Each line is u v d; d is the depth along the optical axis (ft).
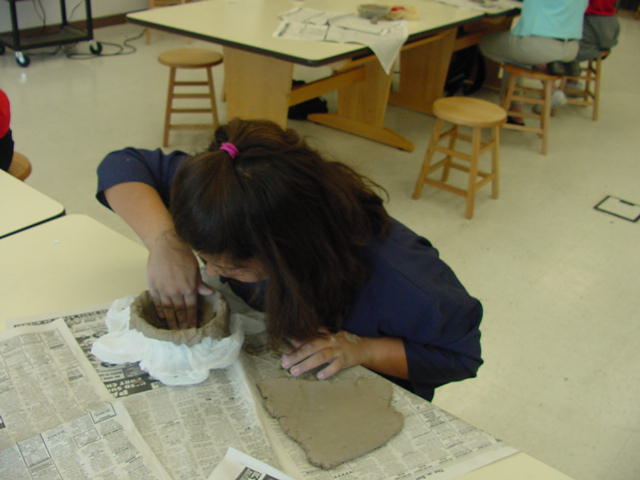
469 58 14.08
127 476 2.18
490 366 6.34
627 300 7.54
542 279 7.81
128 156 3.75
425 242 3.20
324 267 2.43
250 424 2.47
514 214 9.30
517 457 2.43
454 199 9.60
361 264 2.68
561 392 6.08
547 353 6.57
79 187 8.94
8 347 2.73
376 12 9.41
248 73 9.13
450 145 9.66
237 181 2.18
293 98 9.42
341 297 2.71
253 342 2.99
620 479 5.20
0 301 3.11
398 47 8.45
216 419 2.48
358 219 2.55
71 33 14.71
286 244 2.26
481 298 7.35
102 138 10.54
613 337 6.89
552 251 8.43
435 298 2.76
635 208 9.73
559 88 13.80
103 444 2.29
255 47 7.68
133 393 2.57
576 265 8.16
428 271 2.90
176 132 11.05
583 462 5.33
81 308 3.07
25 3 14.94
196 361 2.64
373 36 8.48
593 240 8.79
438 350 3.01
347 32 8.61
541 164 11.04
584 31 11.99
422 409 2.66
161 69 14.34
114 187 3.55
